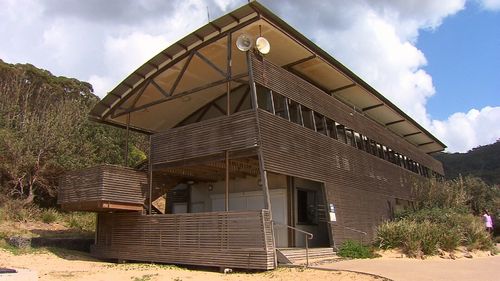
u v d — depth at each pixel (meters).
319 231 17.95
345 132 19.50
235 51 16.03
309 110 16.78
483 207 32.62
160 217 14.82
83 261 15.27
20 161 23.22
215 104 19.77
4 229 19.28
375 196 20.55
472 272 11.30
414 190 25.41
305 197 17.77
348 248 15.21
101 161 28.02
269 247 11.91
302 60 17.03
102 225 16.83
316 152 16.06
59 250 17.06
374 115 24.98
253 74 13.52
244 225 12.41
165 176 17.19
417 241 15.35
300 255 13.63
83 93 41.19
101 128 29.27
